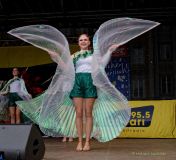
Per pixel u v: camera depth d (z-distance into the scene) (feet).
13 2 27.84
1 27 31.68
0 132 13.51
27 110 18.72
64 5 28.50
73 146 20.21
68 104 18.12
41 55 32.96
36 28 17.37
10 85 25.58
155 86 36.91
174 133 24.50
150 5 28.19
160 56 36.52
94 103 17.93
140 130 24.70
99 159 15.21
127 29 17.51
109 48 17.48
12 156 12.94
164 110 24.75
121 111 17.66
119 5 28.40
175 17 29.91
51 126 17.93
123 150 18.02
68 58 17.19
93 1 27.76
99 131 17.95
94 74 17.08
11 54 33.19
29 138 13.24
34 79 33.35
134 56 35.99
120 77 35.47
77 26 31.53
